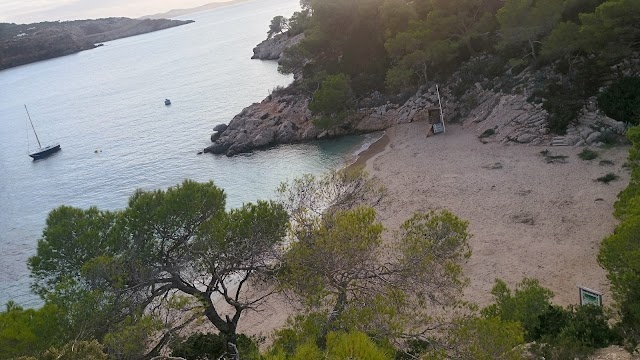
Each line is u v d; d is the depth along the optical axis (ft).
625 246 59.62
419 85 216.74
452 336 48.93
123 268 70.79
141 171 218.59
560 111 151.53
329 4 258.98
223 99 335.26
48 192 213.25
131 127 301.84
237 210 80.07
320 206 81.05
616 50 145.07
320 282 54.44
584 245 96.02
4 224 182.80
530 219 109.91
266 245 75.00
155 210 77.41
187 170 206.90
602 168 125.49
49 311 55.72
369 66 244.01
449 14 208.95
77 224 75.36
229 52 610.24
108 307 61.31
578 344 56.34
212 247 74.59
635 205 66.08
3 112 441.68
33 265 72.33
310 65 269.85
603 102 142.92
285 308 95.86
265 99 269.23
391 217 125.80
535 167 136.26
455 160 155.74
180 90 395.34
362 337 34.63
